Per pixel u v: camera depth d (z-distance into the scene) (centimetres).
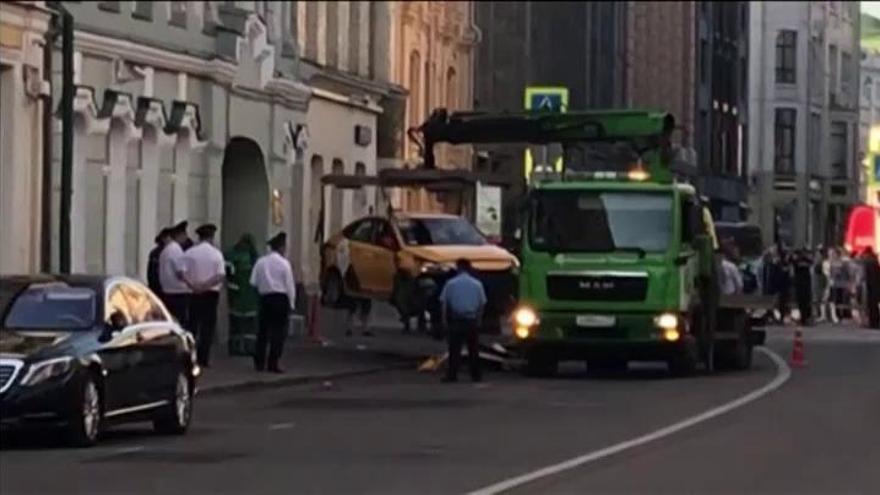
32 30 3425
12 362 2089
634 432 2342
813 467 1945
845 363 3691
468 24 6850
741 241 5134
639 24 8825
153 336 2298
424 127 4059
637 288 3403
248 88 4475
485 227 4719
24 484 1803
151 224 3997
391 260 4319
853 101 4797
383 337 4353
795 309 4934
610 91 8144
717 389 3091
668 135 3772
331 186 4828
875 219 4412
